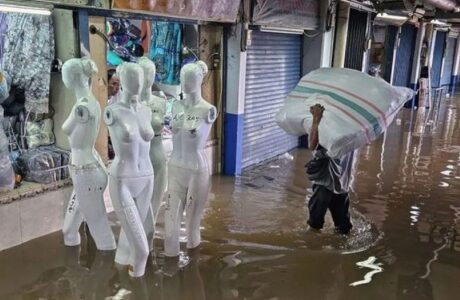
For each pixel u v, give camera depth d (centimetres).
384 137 923
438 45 1823
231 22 588
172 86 593
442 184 623
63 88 441
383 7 957
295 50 798
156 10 471
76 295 331
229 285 352
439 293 352
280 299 336
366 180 632
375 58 1318
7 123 423
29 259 380
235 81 618
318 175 442
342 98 418
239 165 656
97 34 454
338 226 459
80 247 404
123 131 329
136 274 355
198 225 408
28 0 385
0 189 387
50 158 425
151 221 384
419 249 427
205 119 370
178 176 379
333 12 789
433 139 920
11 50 417
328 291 349
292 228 466
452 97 1694
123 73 331
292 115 441
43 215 421
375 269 385
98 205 380
